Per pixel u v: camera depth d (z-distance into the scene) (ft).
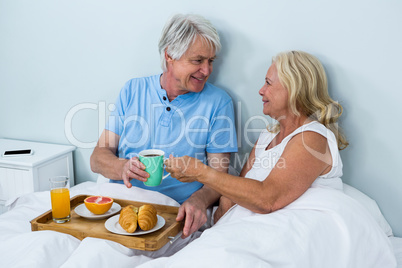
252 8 5.46
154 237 4.01
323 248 3.79
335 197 4.18
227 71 5.79
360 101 5.24
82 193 5.19
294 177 4.24
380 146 5.28
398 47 4.96
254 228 3.76
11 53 6.82
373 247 4.11
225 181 4.22
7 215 5.00
